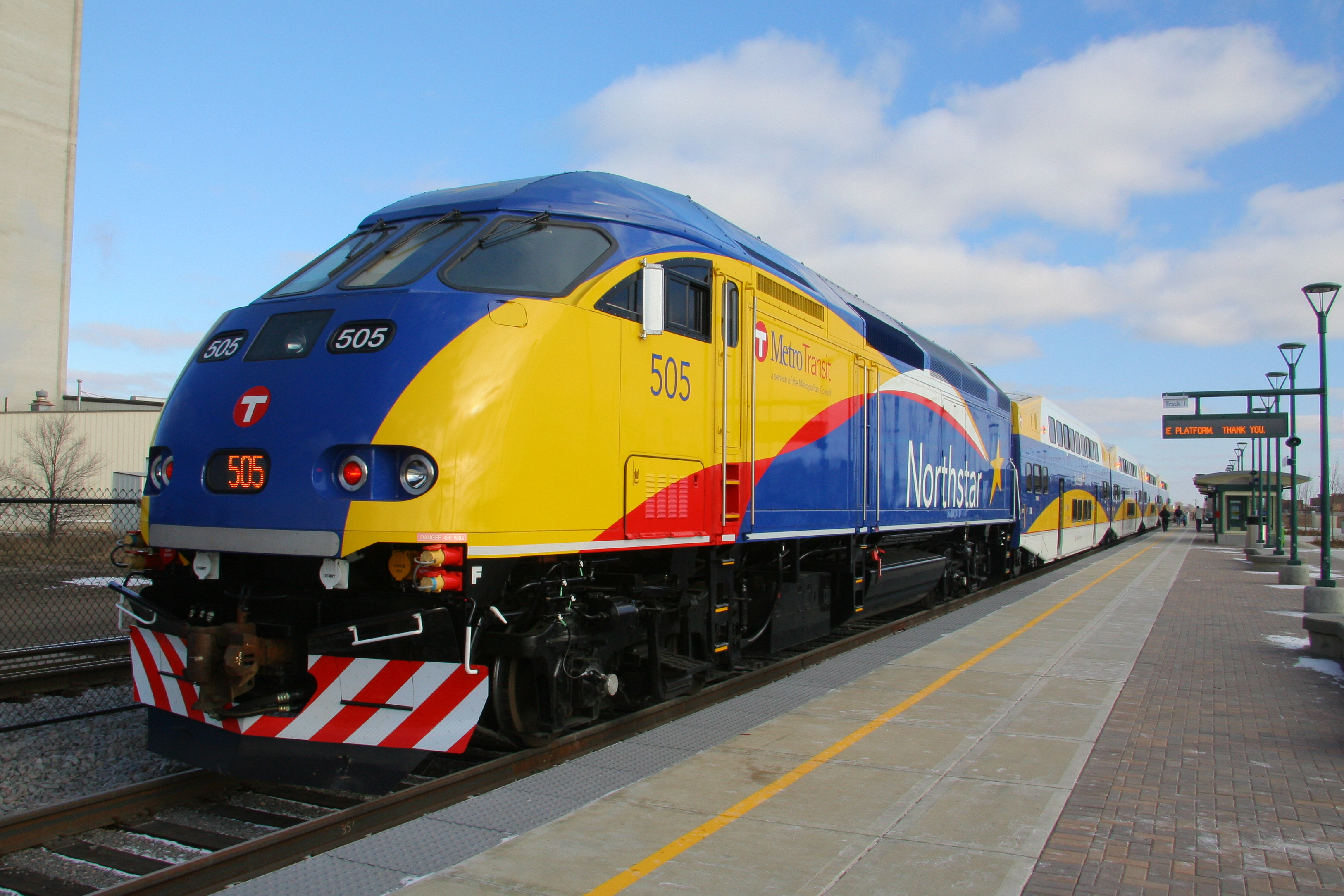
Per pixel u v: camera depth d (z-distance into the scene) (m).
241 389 5.22
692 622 7.00
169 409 5.57
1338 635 8.89
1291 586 17.81
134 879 3.63
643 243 6.23
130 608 5.58
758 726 6.17
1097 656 9.10
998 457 16.00
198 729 5.18
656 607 6.37
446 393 4.79
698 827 4.24
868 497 9.92
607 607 5.84
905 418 11.17
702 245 6.80
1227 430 21.19
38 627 11.21
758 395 7.46
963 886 3.61
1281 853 4.03
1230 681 7.97
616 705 6.65
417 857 3.92
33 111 43.03
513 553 4.93
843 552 9.83
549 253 5.68
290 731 5.00
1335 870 3.85
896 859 3.88
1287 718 6.58
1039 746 5.71
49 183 44.00
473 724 4.81
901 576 11.44
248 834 4.82
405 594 4.91
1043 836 4.18
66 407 42.03
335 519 4.71
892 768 5.21
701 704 6.93
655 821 4.32
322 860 3.87
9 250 42.50
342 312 5.22
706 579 7.28
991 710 6.66
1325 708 6.93
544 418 5.17
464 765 5.85
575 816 4.38
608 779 5.03
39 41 43.22
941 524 12.54
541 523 5.11
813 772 5.10
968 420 14.03
